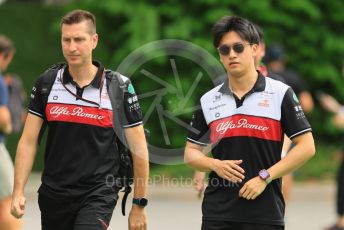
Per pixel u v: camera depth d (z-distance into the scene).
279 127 20.44
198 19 55.28
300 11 57.19
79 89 20.48
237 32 20.41
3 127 28.52
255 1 55.94
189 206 46.78
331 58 58.81
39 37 56.03
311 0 57.53
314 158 56.25
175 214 43.53
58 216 20.73
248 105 20.47
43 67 56.00
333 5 58.16
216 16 54.72
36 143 21.11
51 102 20.58
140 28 54.34
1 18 55.88
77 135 20.44
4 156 28.36
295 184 52.38
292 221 41.47
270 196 20.30
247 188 20.00
